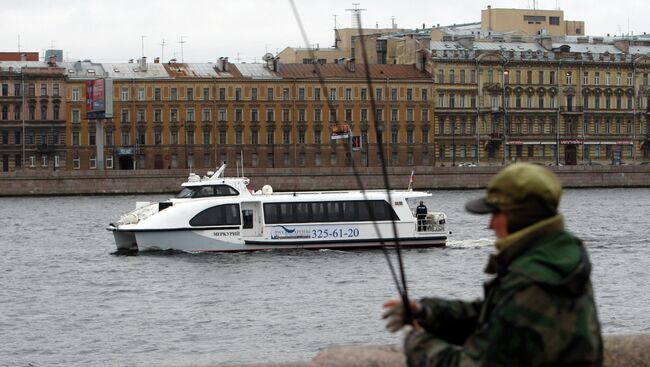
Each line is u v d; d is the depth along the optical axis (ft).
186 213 279.69
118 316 192.44
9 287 236.43
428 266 258.16
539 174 30.04
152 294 219.61
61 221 465.88
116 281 240.12
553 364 28.40
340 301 206.28
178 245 280.31
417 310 31.22
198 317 189.47
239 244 279.49
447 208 535.19
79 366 149.18
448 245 301.63
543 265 28.71
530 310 28.37
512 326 28.45
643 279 241.14
